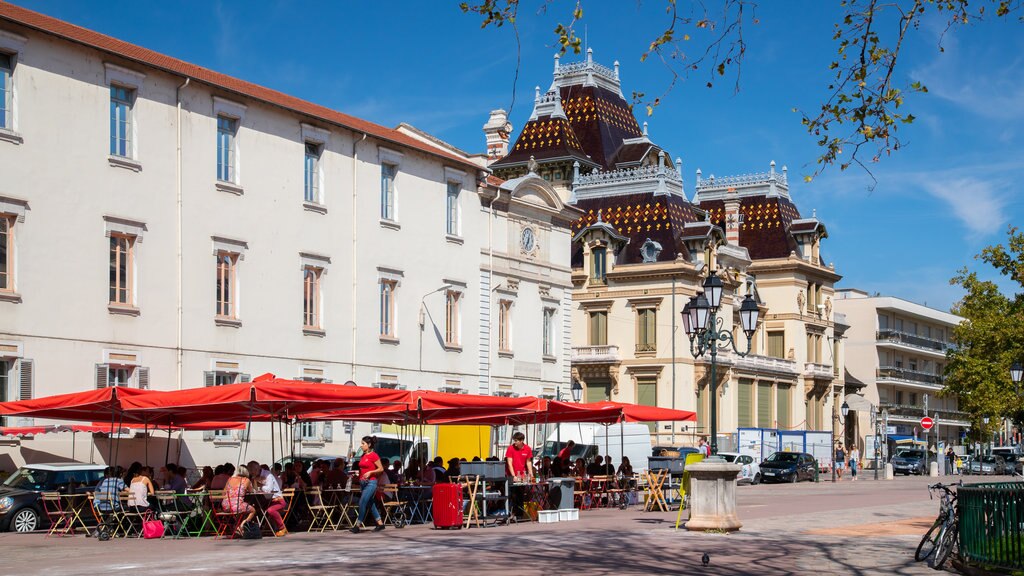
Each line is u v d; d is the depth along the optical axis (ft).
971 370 236.84
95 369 116.47
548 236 190.49
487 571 61.21
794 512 115.85
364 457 93.15
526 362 182.29
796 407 286.66
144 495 87.51
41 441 111.75
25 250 110.63
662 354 242.17
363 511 91.81
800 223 293.84
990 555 60.44
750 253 294.05
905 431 367.04
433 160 164.55
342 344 147.23
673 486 130.11
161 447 123.03
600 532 88.69
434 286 163.53
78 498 96.73
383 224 154.81
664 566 65.05
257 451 135.33
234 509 84.58
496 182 196.75
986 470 276.00
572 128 278.05
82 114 116.57
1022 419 241.55
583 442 165.27
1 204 108.68
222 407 95.91
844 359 364.79
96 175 117.60
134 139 121.80
